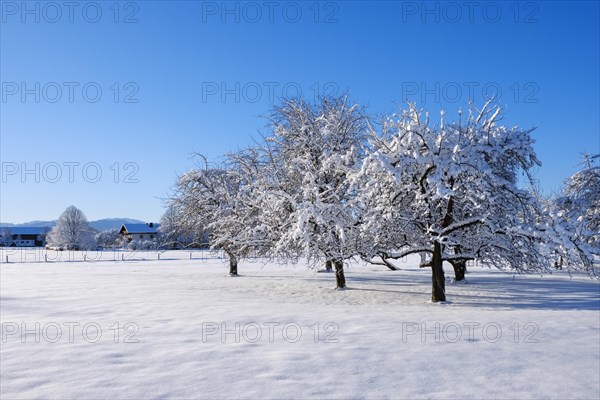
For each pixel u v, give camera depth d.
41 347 9.60
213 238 37.12
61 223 115.50
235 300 19.69
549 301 19.95
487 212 18.75
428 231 19.30
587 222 34.03
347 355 8.77
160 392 6.62
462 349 9.35
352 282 30.55
